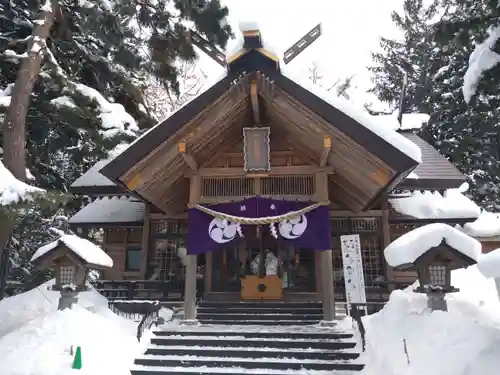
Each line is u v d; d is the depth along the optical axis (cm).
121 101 1641
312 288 1373
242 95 1076
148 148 1049
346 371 778
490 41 1109
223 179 1181
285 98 1062
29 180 1259
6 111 1235
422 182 1496
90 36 1584
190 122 1067
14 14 1493
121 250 1619
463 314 872
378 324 845
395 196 1588
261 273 1299
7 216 899
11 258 1955
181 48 1495
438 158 1703
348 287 1095
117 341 867
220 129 1141
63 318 854
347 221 1455
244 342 895
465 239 791
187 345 901
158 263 1533
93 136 1305
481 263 627
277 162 1210
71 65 1540
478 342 630
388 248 866
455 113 2358
